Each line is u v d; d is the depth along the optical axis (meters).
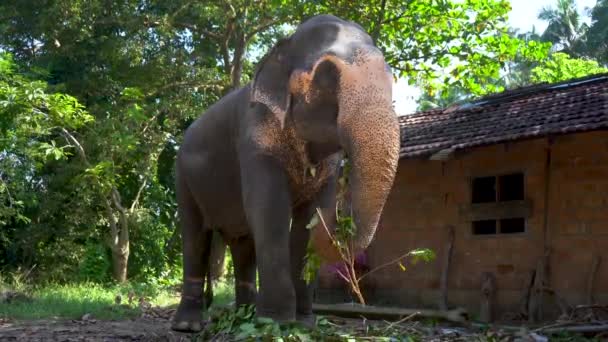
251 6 19.39
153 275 20.67
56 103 15.42
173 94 20.25
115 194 18.66
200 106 20.05
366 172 4.70
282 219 5.72
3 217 18.59
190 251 7.55
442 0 16.77
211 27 21.47
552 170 10.64
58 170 18.23
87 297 13.56
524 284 10.71
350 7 16.72
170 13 20.05
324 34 5.40
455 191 11.84
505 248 11.06
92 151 17.86
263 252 5.66
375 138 4.71
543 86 12.32
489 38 17.44
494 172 11.32
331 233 5.47
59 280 18.55
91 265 18.83
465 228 11.64
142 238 20.64
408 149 11.27
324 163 5.92
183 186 7.47
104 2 19.31
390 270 12.55
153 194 20.91
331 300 12.80
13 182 17.62
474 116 12.17
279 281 5.63
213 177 6.88
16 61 20.12
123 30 20.19
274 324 5.14
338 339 5.32
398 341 5.67
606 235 9.99
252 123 5.90
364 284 12.72
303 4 16.59
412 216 12.38
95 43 19.20
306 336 5.16
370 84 4.89
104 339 7.68
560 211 10.50
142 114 17.31
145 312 11.23
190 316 7.51
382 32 17.69
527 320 10.53
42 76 19.45
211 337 6.03
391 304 12.35
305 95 5.31
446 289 11.68
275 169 5.76
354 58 5.06
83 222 19.12
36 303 11.90
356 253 5.06
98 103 20.25
